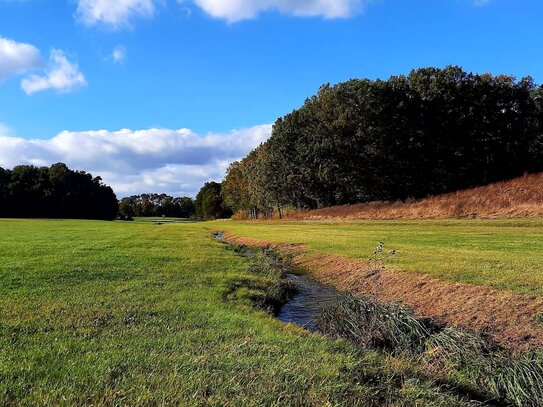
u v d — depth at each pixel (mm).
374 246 21906
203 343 6781
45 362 5727
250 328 7863
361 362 6207
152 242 26906
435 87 54188
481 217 39844
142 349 6367
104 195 137875
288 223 58938
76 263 15945
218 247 25250
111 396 4672
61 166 127812
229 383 5125
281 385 5141
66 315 8414
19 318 8094
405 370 6250
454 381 6340
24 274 13336
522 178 43562
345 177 61312
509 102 55594
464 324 9797
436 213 46062
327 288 15523
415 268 14492
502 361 6941
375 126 55094
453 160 56094
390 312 8703
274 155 70375
